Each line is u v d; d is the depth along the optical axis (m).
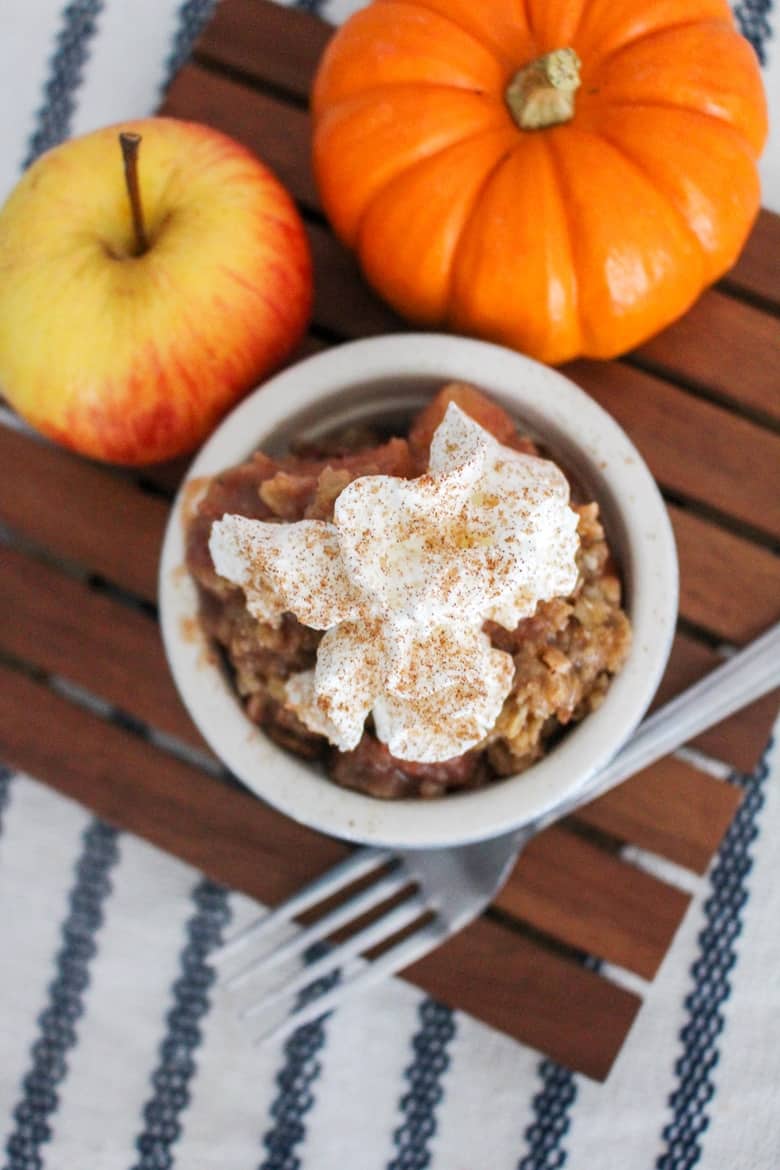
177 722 0.47
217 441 0.43
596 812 0.46
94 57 0.50
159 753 0.47
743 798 0.47
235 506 0.41
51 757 0.47
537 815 0.40
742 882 0.47
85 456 0.47
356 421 0.44
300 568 0.40
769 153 0.48
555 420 0.42
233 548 0.40
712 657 0.46
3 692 0.47
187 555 0.42
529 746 0.40
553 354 0.45
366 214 0.44
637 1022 0.47
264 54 0.48
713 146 0.43
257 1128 0.47
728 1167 0.46
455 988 0.46
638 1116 0.46
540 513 0.39
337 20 0.49
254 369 0.44
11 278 0.43
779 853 0.47
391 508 0.39
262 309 0.43
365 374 0.43
